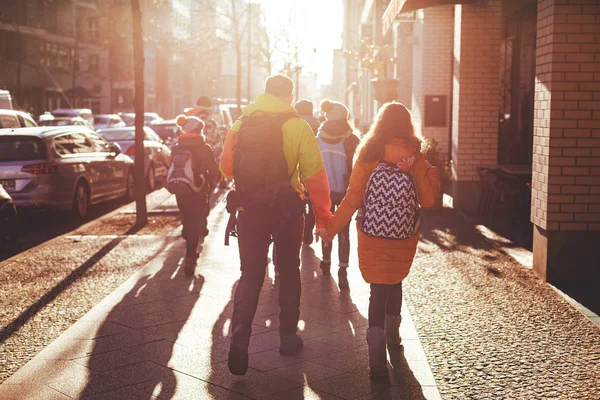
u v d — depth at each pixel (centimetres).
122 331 612
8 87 5397
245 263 518
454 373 517
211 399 466
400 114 507
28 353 577
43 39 5875
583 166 807
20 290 796
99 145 1595
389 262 504
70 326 640
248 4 4247
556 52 802
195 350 562
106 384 492
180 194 821
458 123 1470
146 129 2195
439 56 2078
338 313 671
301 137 517
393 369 521
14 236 1105
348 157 773
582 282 812
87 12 6606
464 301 723
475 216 1358
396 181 494
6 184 1295
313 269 869
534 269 864
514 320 655
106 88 6931
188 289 765
